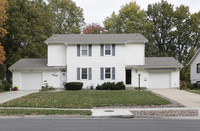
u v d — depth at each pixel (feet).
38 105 47.29
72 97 57.41
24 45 111.55
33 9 109.40
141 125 29.58
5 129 27.04
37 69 85.66
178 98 57.98
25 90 84.17
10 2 103.40
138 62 86.22
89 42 82.53
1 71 111.96
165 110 41.93
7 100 55.62
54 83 85.51
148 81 85.87
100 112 39.63
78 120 33.91
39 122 32.04
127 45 86.48
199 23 144.87
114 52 83.61
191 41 147.64
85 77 83.61
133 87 83.51
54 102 50.47
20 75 86.17
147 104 48.32
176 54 153.17
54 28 125.18
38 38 111.34
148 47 134.00
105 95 60.54
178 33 148.56
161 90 77.66
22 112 38.50
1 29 83.66
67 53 83.66
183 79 128.67
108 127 28.12
